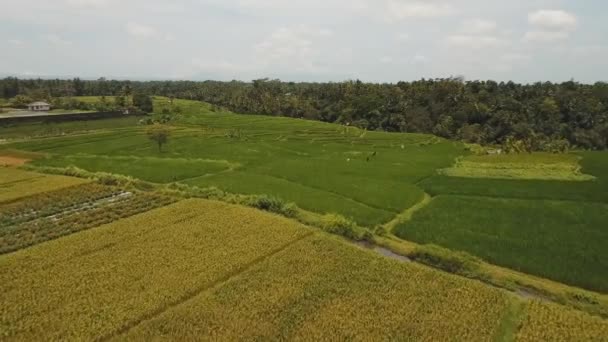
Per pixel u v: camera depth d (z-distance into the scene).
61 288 31.75
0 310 28.77
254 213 49.12
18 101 168.62
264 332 26.50
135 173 73.38
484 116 151.88
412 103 171.25
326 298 30.72
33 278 33.28
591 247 41.44
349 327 27.17
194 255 37.94
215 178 69.50
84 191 59.28
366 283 33.00
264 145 104.31
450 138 149.50
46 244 40.16
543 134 136.00
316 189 63.19
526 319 28.30
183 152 94.19
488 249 41.38
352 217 50.69
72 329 26.72
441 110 162.50
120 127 135.88
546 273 36.56
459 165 79.69
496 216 50.47
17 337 25.91
